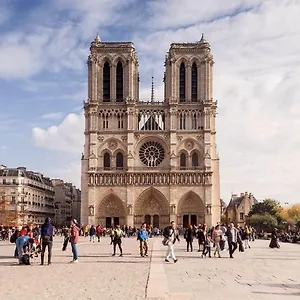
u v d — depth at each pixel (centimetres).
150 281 3475
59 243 10181
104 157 18875
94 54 19088
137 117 19075
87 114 18888
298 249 8506
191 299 2727
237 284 3397
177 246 9219
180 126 18950
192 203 18588
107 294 2872
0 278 3628
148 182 18538
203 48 19100
